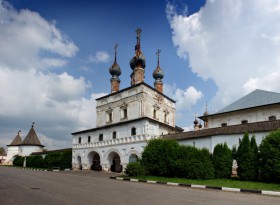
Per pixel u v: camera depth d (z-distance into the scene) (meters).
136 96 38.03
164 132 36.97
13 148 71.00
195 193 13.09
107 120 42.53
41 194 11.72
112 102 42.12
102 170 36.22
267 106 28.28
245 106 30.55
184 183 17.58
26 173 27.53
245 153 19.33
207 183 17.36
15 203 9.46
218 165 20.77
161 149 24.08
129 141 33.09
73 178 21.88
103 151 36.81
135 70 44.31
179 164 21.56
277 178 16.97
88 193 12.20
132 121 33.28
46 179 19.89
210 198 11.41
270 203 10.43
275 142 17.64
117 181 20.09
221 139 24.94
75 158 42.09
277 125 22.00
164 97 43.38
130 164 24.08
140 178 21.91
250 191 13.97
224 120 31.89
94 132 39.69
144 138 31.17
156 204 9.56
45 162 48.66
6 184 15.77
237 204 9.98
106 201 10.04
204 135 26.30
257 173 18.66
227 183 17.06
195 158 21.03
